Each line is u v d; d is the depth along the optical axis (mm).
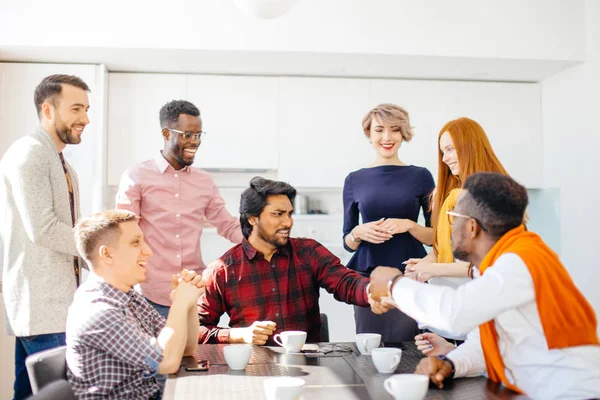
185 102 2654
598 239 3711
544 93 4266
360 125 4125
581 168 3865
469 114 4230
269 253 2184
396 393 1269
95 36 3436
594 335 1354
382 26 3621
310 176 4086
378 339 1786
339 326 4180
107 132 3914
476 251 1479
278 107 4074
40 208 2105
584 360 1319
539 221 4387
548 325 1320
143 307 1814
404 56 3660
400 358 1628
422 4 3658
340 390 1388
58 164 2230
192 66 3852
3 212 2184
